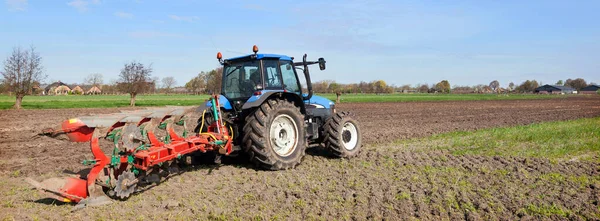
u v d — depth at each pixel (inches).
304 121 323.0
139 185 249.3
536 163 327.6
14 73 985.5
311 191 245.8
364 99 1996.8
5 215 203.2
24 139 481.4
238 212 210.2
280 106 299.1
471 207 219.6
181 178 273.0
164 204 221.3
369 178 276.5
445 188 253.3
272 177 278.2
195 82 2778.1
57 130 226.7
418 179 275.3
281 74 318.7
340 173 292.4
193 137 269.7
